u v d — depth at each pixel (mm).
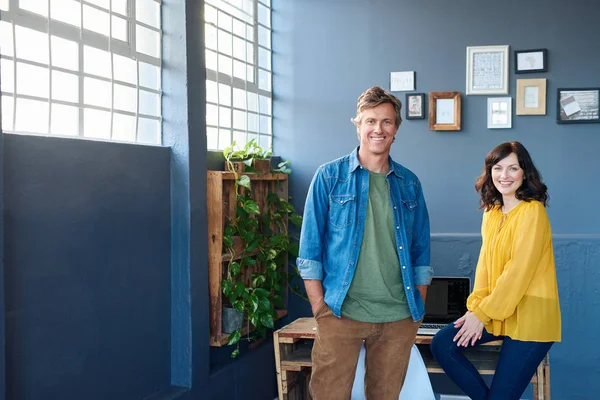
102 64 2891
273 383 4238
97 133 2883
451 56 4363
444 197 4402
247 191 3793
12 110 2416
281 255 4234
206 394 3381
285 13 4598
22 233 2338
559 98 4211
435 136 4402
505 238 2990
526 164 3002
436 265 4266
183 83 3205
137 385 3000
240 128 4219
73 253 2578
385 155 2531
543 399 3199
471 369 3109
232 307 3658
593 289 4051
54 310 2490
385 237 2506
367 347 2615
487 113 4320
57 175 2492
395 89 4438
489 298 2967
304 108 4578
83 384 2650
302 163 4590
